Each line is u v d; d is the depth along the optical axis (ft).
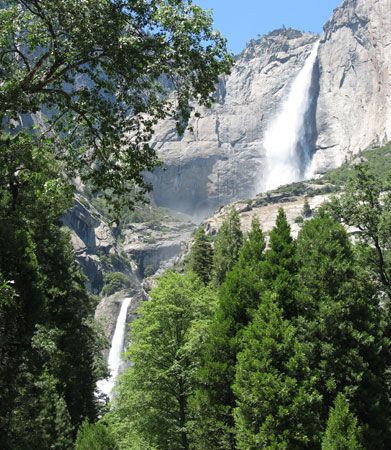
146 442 103.55
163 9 46.65
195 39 48.42
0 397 66.39
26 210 73.51
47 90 51.08
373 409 82.23
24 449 71.46
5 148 54.19
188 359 105.91
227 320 93.81
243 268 100.17
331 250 91.15
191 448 104.73
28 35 49.44
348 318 86.48
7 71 51.37
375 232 103.91
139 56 48.06
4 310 65.21
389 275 106.01
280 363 78.23
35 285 69.31
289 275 91.15
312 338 84.79
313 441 73.56
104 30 46.52
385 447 85.46
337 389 83.25
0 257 67.00
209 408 89.61
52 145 55.62
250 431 75.56
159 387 104.88
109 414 113.70
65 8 45.80
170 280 112.68
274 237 96.94
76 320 133.59
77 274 144.66
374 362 87.10
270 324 79.87
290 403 74.84
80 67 51.26
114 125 52.54
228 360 91.30
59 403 107.96
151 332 108.06
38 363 75.10
